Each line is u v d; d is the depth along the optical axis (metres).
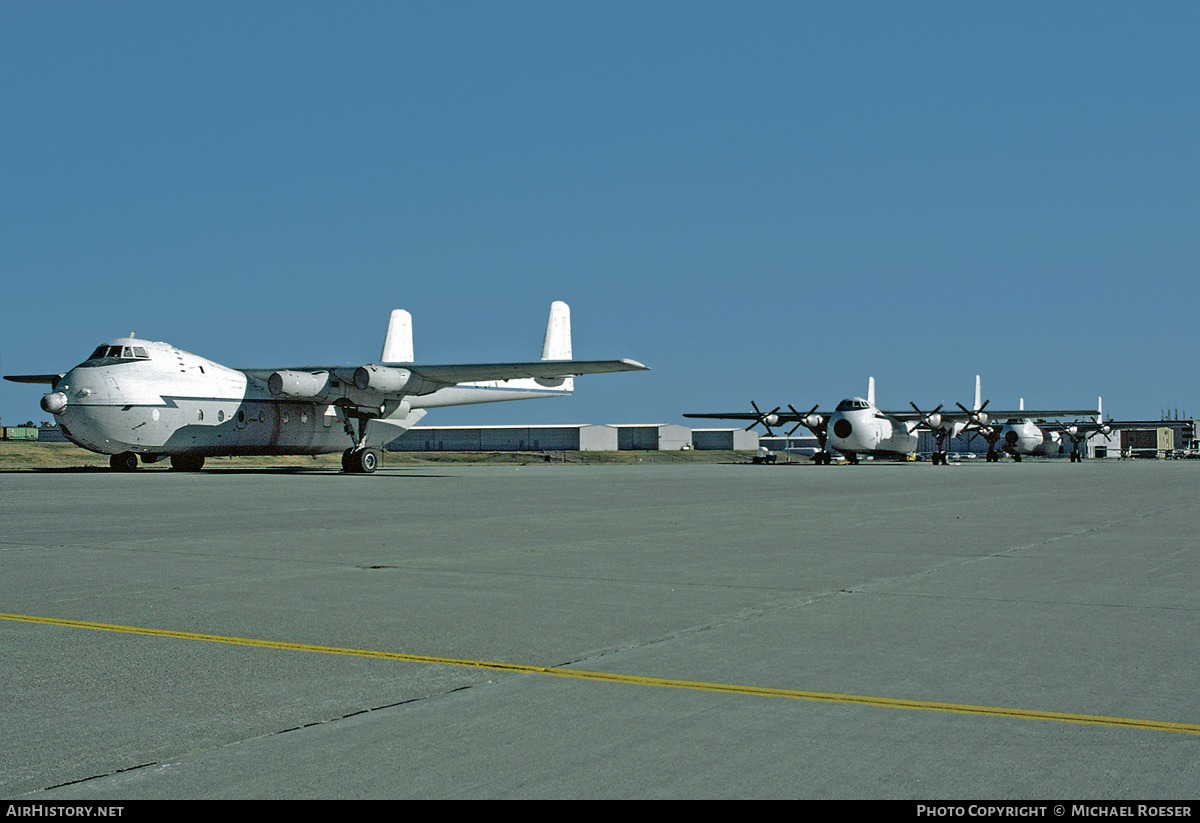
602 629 7.14
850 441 59.06
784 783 4.02
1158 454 126.06
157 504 20.44
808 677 5.70
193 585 9.21
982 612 7.80
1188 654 6.28
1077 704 5.12
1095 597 8.53
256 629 7.14
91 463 57.78
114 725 4.77
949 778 4.07
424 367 40.31
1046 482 33.91
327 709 5.05
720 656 6.25
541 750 4.42
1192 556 11.46
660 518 17.09
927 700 5.20
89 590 8.91
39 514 17.67
